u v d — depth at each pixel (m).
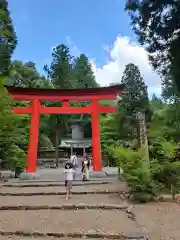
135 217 8.43
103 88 20.34
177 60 16.09
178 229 7.14
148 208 9.64
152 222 7.86
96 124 20.17
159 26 16.34
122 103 37.00
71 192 13.28
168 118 20.27
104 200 11.41
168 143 12.98
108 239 6.63
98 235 6.77
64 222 8.11
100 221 8.17
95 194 13.07
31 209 10.07
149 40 17.62
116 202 10.92
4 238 6.79
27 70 42.84
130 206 9.90
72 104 39.97
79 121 48.34
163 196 11.23
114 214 9.12
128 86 37.34
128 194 11.95
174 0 15.42
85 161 17.77
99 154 19.84
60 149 47.41
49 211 9.75
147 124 16.06
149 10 16.20
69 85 47.44
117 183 16.22
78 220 8.34
